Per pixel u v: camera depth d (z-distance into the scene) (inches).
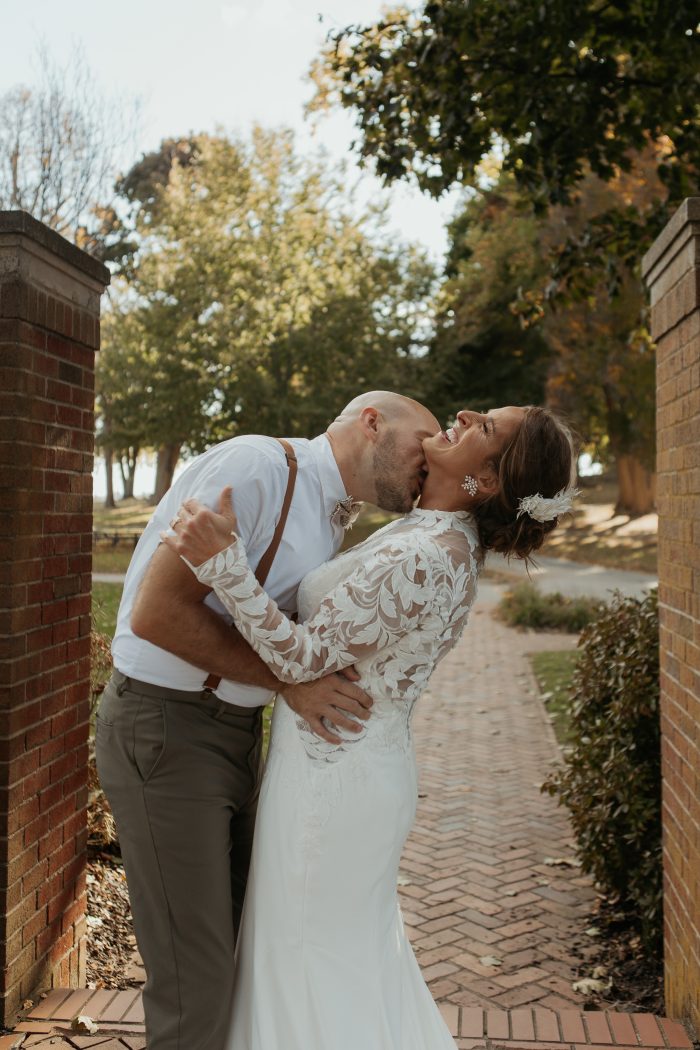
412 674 79.7
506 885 180.2
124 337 1042.7
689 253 112.7
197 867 79.4
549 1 242.8
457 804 230.5
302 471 82.0
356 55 291.3
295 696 79.4
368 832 79.7
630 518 1146.0
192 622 74.5
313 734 80.6
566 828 213.0
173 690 79.1
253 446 79.9
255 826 85.5
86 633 123.0
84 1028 101.9
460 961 148.8
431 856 195.5
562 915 166.7
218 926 80.0
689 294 113.0
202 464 81.0
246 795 85.0
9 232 100.2
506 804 230.5
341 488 84.3
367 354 1110.4
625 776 159.0
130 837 80.6
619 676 165.5
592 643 185.9
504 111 276.2
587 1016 112.3
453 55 263.9
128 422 1038.4
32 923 108.0
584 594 613.6
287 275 1047.6
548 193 286.4
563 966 147.6
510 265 982.4
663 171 280.2
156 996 80.8
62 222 509.4
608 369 922.1
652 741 161.2
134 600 79.9
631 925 162.2
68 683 117.4
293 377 1096.8
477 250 1102.4
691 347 114.4
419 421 86.0
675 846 123.9
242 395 1022.4
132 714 79.4
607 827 161.8
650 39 254.7
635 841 154.9
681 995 118.4
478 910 168.7
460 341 1188.5
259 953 81.4
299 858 79.8
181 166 1188.5
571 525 1169.4
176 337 1021.2
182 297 1020.5
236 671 76.6
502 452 81.2
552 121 273.7
